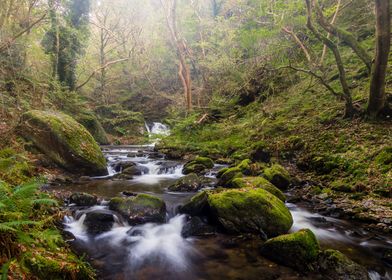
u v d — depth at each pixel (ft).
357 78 44.27
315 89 48.96
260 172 32.96
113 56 100.37
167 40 97.30
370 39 50.44
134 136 78.54
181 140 55.01
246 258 16.87
